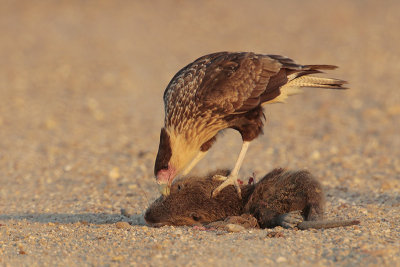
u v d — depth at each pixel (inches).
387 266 366.3
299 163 799.1
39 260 411.8
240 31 2016.5
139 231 471.8
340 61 1579.7
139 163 839.1
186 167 587.2
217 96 541.0
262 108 577.0
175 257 394.0
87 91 1413.6
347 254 389.1
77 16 2222.0
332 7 2287.2
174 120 543.8
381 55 1621.6
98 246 434.3
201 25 2111.2
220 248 408.8
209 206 521.7
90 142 999.0
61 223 541.0
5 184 748.0
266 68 564.1
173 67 1626.5
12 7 2316.7
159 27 2101.4
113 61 1692.9
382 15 2119.8
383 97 1208.2
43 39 1941.4
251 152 888.3
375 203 578.6
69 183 740.7
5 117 1191.6
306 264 376.8
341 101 1217.4
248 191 527.2
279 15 2218.3
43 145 983.0
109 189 692.7
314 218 476.7
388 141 908.0
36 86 1460.4
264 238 431.8
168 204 520.1
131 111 1234.6
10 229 507.8
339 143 916.0
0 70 1603.1
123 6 2370.8
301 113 1158.3
